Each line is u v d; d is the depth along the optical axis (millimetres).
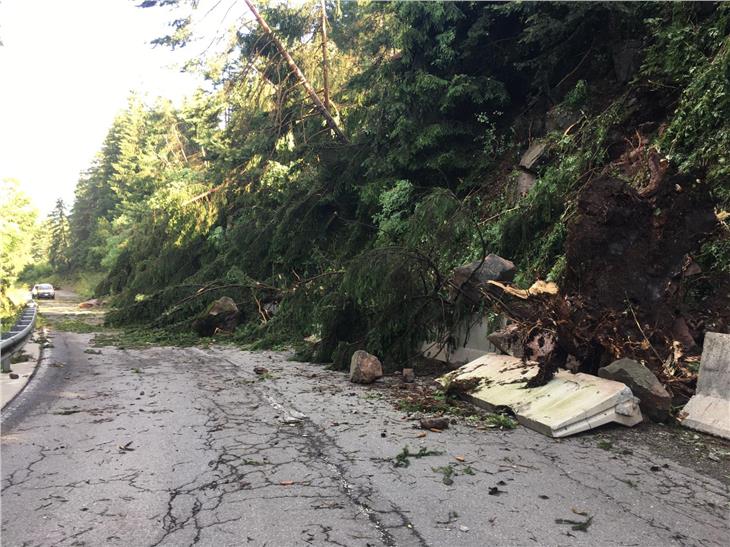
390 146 14594
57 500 3717
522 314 7684
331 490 3906
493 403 6238
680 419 5422
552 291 6578
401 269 9133
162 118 44656
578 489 3926
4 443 5000
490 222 11281
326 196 16000
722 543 3152
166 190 22219
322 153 16781
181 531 3264
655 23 9094
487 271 8688
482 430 5520
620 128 9586
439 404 6562
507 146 12938
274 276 16250
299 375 8906
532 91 13281
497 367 7191
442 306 9250
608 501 3713
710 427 5125
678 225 6367
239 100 20062
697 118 7613
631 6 9695
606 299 6441
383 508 3596
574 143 10156
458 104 13047
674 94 9070
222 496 3791
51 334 15922
